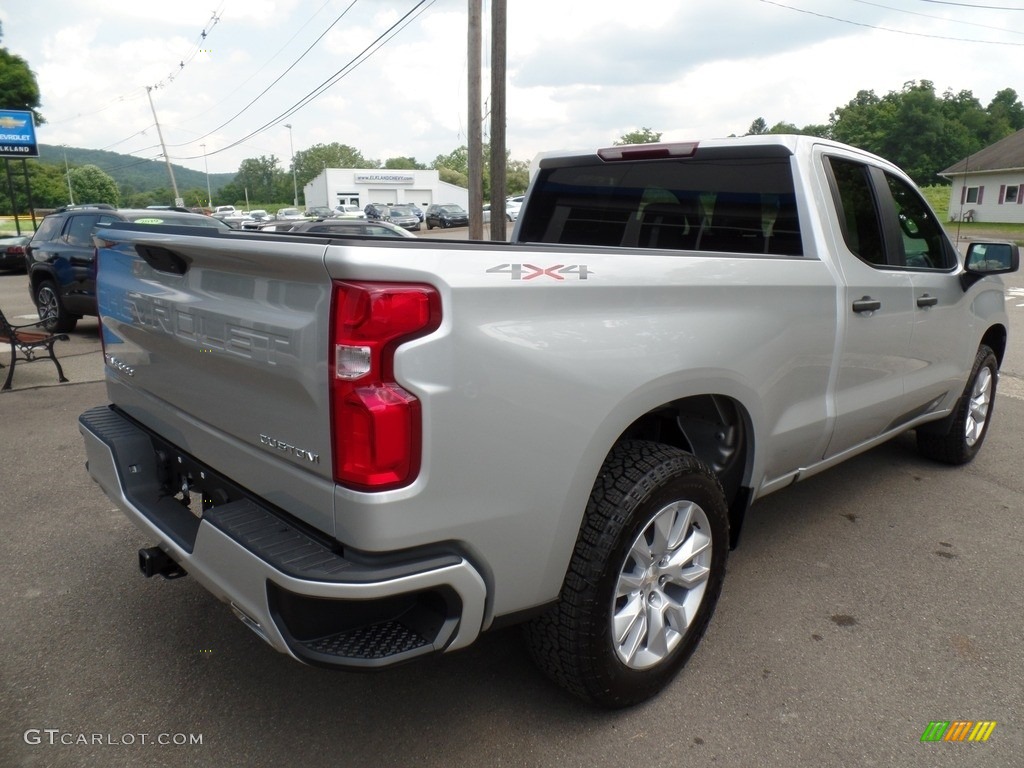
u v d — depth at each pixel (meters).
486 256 1.98
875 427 3.88
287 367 1.99
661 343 2.41
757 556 3.78
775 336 2.91
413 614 2.12
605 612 2.36
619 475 2.40
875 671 2.86
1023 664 2.92
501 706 2.64
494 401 1.98
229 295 2.21
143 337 2.71
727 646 3.01
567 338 2.14
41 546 3.85
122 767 2.35
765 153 3.38
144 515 2.59
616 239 4.04
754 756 2.42
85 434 2.99
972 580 3.56
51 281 10.46
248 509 2.21
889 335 3.68
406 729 2.53
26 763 2.36
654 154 3.72
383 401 1.83
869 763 2.40
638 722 2.57
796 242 3.32
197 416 2.49
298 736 2.49
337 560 1.93
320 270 1.85
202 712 2.61
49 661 2.88
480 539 2.04
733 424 2.96
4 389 7.25
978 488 4.71
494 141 11.86
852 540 3.97
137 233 2.64
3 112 32.34
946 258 4.38
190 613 3.23
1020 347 9.53
